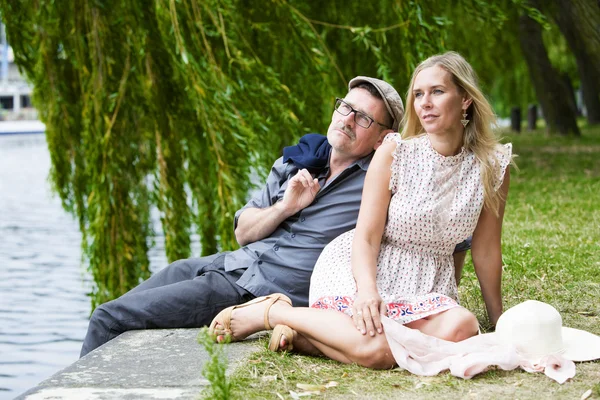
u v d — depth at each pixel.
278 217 4.66
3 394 7.31
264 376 3.62
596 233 7.95
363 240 4.03
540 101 27.00
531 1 17.77
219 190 8.43
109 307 4.61
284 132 9.83
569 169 15.72
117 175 9.11
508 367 3.68
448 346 3.74
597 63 13.86
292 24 9.32
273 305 4.09
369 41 8.99
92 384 3.53
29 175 30.14
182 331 4.52
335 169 4.70
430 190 4.00
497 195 4.16
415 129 4.20
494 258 4.29
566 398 3.34
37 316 10.30
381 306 3.82
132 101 9.21
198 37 8.51
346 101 4.55
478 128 4.04
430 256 4.11
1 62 77.62
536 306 3.84
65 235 17.09
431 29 9.02
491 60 22.42
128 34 9.06
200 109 8.42
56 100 10.13
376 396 3.38
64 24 9.53
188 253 9.57
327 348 3.88
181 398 3.34
